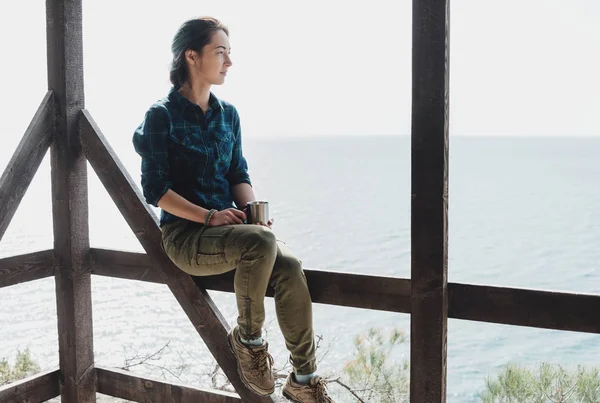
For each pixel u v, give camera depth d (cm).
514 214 2814
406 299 200
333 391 436
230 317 932
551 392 400
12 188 236
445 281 191
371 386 421
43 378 261
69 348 260
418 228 190
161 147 198
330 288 210
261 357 193
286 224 2986
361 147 10688
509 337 1030
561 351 956
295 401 196
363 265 2111
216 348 224
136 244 1136
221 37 203
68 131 247
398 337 439
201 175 206
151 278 245
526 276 1706
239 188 221
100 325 905
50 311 960
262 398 217
